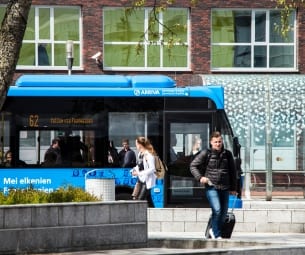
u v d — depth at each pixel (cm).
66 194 2091
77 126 3234
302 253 1975
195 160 2344
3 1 4919
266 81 4519
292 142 4491
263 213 2819
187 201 3253
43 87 3228
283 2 2898
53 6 5006
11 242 1912
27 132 3209
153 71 5066
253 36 5131
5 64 1927
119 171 3238
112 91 3256
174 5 5050
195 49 5078
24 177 3198
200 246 2184
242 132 4459
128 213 2100
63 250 1991
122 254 1945
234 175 2350
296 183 4109
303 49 5141
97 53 4997
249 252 1911
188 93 3284
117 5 5034
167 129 3269
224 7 5100
